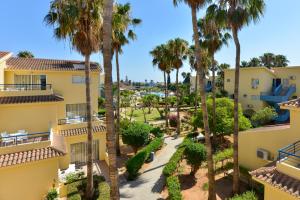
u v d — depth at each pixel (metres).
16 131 16.31
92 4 13.45
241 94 40.47
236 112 14.05
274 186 9.20
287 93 34.78
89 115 13.98
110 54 8.74
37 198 12.73
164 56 32.81
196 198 13.93
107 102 8.70
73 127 19.84
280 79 37.44
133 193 14.78
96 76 24.06
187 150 16.66
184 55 32.19
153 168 19.22
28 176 12.48
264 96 36.72
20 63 21.89
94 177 16.22
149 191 15.04
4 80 20.14
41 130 17.25
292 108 12.18
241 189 14.53
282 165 9.94
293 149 12.05
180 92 61.47
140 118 45.53
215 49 23.28
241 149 17.41
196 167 16.78
